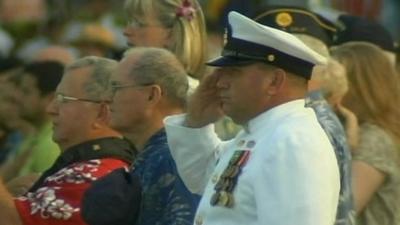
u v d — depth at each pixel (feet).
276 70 51.93
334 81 64.64
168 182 57.67
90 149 59.52
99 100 60.18
